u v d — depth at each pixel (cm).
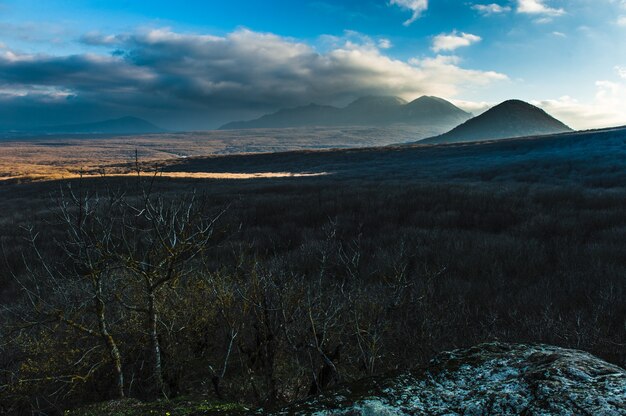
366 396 193
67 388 430
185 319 455
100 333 362
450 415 171
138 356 448
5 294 891
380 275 730
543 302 809
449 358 238
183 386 443
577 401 159
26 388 417
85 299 420
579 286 907
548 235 1516
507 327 693
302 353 434
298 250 1252
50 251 1133
